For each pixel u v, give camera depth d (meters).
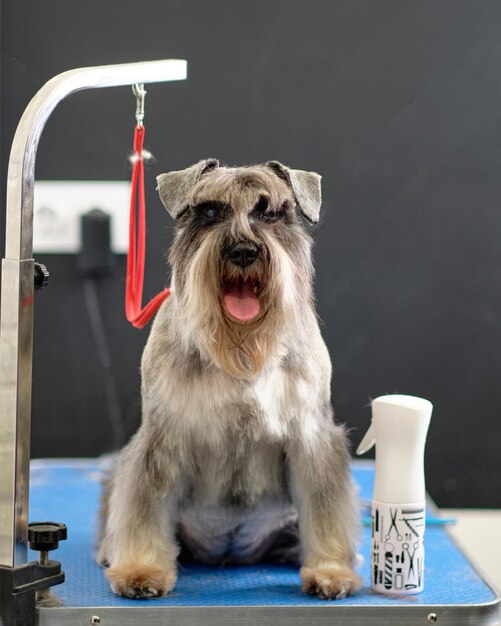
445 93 4.27
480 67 4.25
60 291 4.35
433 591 2.64
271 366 2.68
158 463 2.76
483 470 4.41
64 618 2.42
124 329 4.39
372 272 4.34
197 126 4.27
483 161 4.29
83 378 4.40
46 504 3.63
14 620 2.32
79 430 4.42
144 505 2.76
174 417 2.72
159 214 4.29
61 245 4.30
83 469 4.12
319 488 2.79
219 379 2.67
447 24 4.24
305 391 2.73
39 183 4.28
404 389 4.38
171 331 2.77
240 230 2.59
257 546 3.05
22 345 2.30
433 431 4.41
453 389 4.38
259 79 4.25
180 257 2.75
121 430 4.41
